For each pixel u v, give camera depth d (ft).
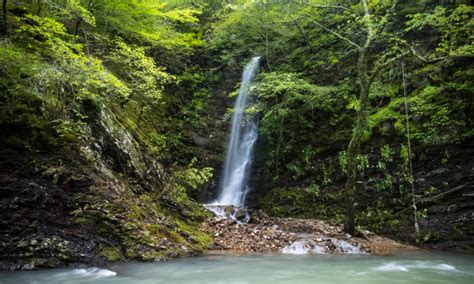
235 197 48.88
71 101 29.27
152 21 45.06
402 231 34.40
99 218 24.04
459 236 31.32
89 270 20.30
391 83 42.65
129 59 37.60
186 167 45.75
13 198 21.93
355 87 45.57
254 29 56.08
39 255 20.68
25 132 24.64
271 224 36.52
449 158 34.65
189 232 29.66
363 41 47.29
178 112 53.06
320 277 20.25
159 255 24.20
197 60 62.13
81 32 42.04
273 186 45.98
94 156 27.73
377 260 25.79
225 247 29.04
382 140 39.65
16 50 25.79
